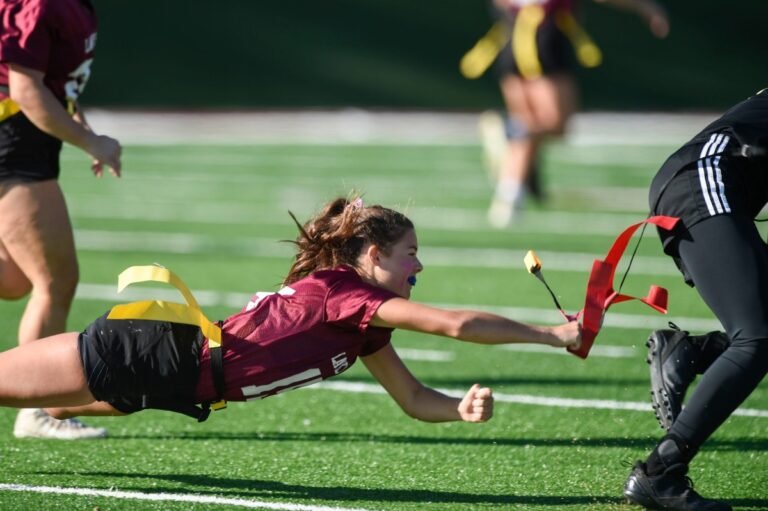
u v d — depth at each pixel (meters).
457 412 16.23
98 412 16.77
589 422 21.34
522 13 49.19
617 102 111.00
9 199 19.09
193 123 100.44
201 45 110.94
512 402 22.91
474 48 110.44
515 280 36.97
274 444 19.73
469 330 14.74
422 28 111.88
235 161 75.88
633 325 30.67
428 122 102.44
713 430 15.21
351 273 15.76
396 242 15.97
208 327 15.43
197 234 46.47
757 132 15.89
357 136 92.81
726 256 15.16
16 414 21.70
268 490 16.81
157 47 110.69
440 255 41.94
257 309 15.73
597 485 17.19
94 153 19.11
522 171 50.66
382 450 19.38
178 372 15.38
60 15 19.00
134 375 15.38
